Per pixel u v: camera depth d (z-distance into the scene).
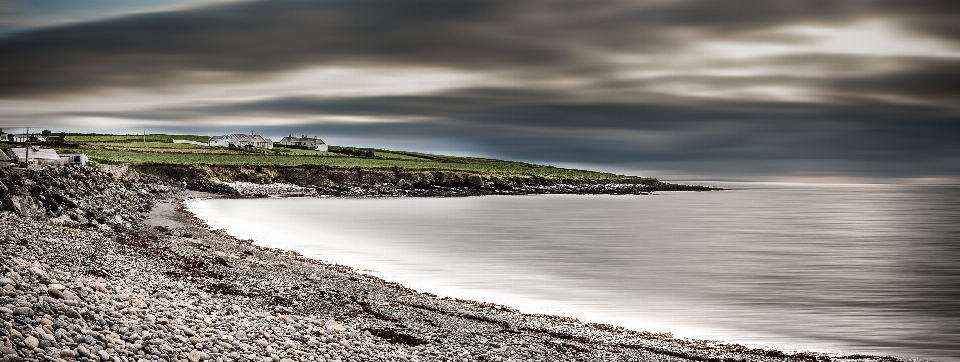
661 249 81.56
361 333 27.14
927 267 69.31
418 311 36.62
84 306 20.23
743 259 73.38
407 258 65.31
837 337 38.16
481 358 25.45
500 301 45.50
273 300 33.03
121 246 43.78
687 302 47.41
